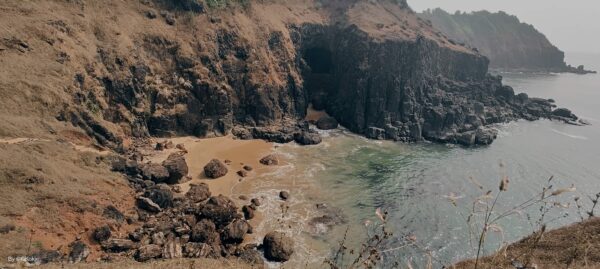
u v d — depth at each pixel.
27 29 69.00
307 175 74.44
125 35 86.00
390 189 70.12
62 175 52.12
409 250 49.53
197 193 61.47
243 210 58.47
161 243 47.97
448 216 60.12
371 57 108.19
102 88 76.06
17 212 43.31
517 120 126.62
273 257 47.94
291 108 108.12
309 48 124.56
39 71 65.81
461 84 129.00
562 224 56.88
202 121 89.50
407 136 102.38
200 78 91.31
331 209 61.41
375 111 105.81
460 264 29.20
